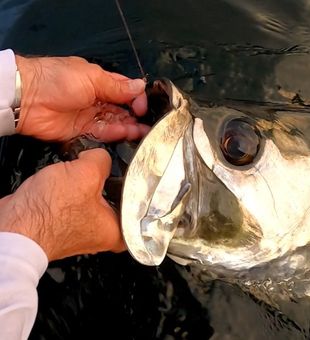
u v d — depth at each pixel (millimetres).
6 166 610
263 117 556
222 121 527
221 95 680
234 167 518
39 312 583
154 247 488
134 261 612
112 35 717
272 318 602
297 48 731
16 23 752
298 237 554
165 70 691
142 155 481
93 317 588
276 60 714
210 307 601
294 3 781
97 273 604
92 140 536
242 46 723
